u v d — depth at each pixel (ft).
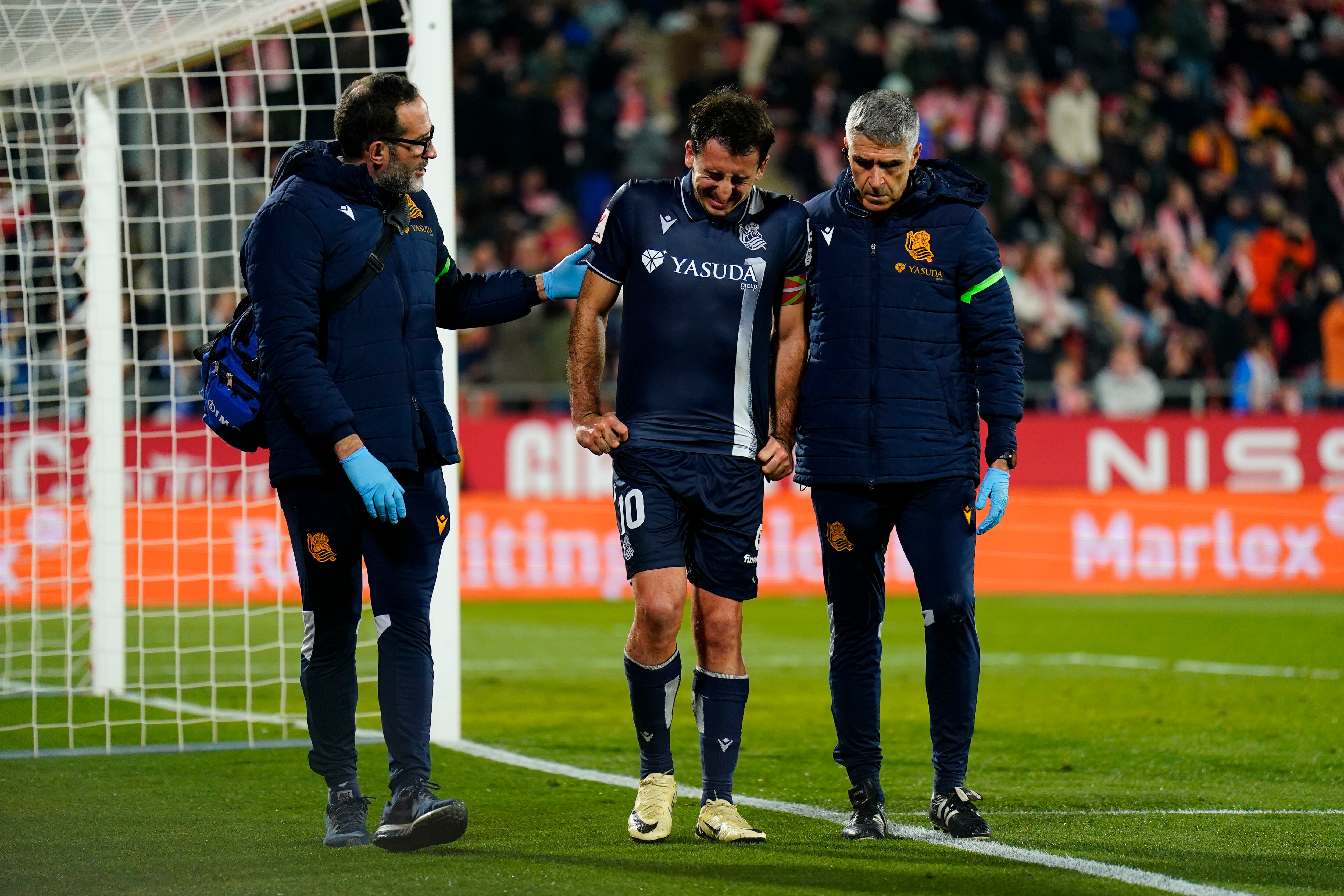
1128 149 198.80
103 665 79.15
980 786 55.42
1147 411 166.09
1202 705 79.46
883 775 57.26
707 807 44.27
